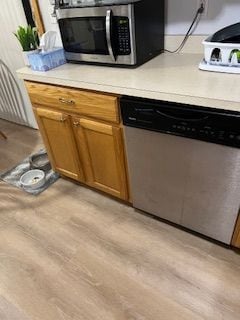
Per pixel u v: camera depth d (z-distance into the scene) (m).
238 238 1.30
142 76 1.28
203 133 1.06
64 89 1.44
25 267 1.46
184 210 1.40
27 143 2.70
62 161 1.90
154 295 1.28
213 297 1.25
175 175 1.29
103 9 1.27
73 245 1.56
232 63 1.18
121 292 1.30
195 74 1.24
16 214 1.82
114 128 1.37
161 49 1.62
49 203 1.88
